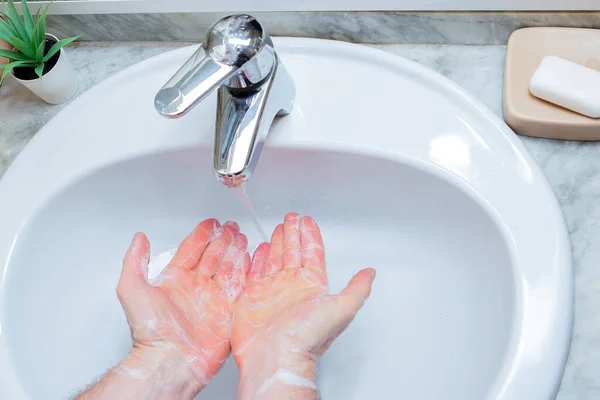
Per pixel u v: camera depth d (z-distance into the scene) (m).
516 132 0.78
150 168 0.83
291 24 0.86
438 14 0.81
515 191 0.73
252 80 0.71
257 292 0.80
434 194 0.78
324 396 0.79
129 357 0.74
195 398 0.80
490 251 0.75
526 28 0.81
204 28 0.88
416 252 0.83
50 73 0.84
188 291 0.81
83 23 0.90
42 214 0.80
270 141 0.79
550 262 0.70
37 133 0.83
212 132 0.80
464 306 0.77
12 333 0.75
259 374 0.72
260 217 0.89
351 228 0.87
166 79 0.84
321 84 0.81
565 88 0.74
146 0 0.85
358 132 0.78
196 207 0.89
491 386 0.67
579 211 0.74
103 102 0.84
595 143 0.77
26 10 0.83
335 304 0.73
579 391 0.67
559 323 0.67
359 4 0.82
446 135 0.77
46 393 0.76
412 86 0.80
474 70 0.83
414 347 0.79
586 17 0.80
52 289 0.82
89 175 0.81
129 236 0.88
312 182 0.84
